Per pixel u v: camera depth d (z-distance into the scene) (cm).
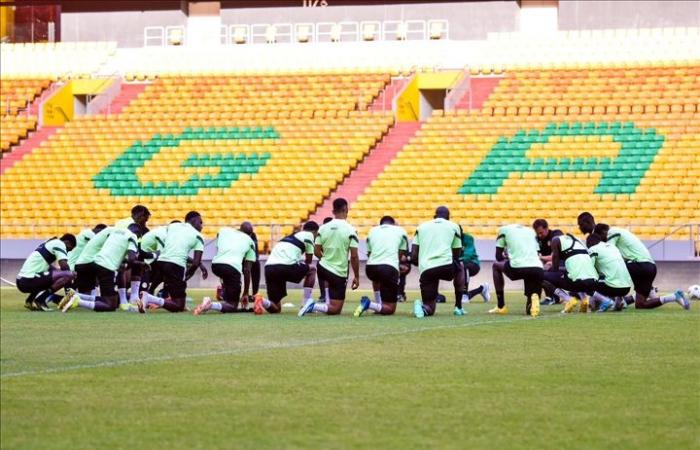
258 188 3650
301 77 4216
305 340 1400
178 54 4394
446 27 4212
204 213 3566
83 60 4453
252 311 1947
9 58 4506
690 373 1081
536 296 1836
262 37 4391
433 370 1100
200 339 1417
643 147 3528
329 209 3559
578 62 4028
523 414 854
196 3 4475
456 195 3466
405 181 3556
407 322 1694
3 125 4131
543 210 3344
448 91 4016
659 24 4019
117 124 4084
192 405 890
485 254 3053
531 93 3909
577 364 1150
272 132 3925
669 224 3081
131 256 1977
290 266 1897
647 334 1477
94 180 3803
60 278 1978
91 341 1397
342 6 4316
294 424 811
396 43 4219
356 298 2506
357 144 3791
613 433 782
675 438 765
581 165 3497
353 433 779
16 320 1756
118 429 791
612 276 1909
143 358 1204
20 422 816
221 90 4216
